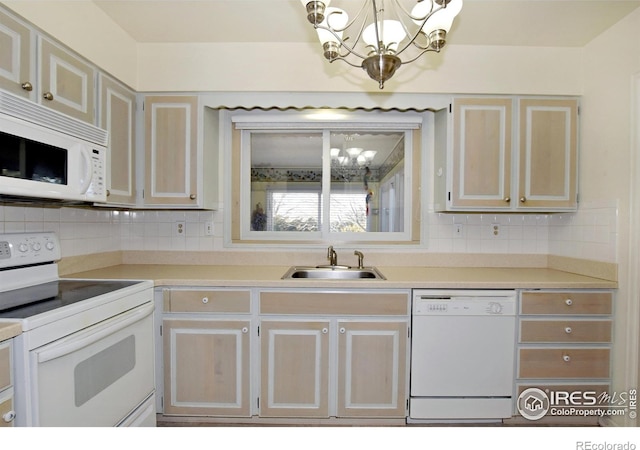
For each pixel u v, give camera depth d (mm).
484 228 2264
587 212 1916
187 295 1726
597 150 1856
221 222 2264
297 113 2227
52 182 1280
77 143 1377
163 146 1975
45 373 1026
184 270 2035
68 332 1120
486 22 1745
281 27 1837
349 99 2008
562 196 1975
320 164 2385
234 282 1711
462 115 1972
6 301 1216
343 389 1734
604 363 1740
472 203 1973
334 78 1979
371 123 2258
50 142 1257
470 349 1728
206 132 2049
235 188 2344
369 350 1727
